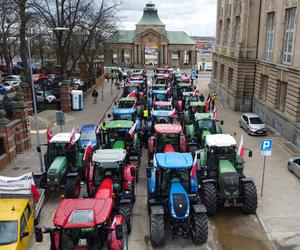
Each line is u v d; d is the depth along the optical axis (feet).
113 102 134.51
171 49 285.84
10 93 160.25
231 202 46.16
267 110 102.27
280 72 92.68
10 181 44.21
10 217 37.86
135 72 196.03
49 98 126.93
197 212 39.06
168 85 132.87
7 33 192.03
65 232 29.66
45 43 216.74
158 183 42.37
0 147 66.18
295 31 83.66
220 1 158.10
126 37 285.23
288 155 73.20
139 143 67.05
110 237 32.48
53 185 49.75
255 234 43.91
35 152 73.97
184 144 64.39
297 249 40.98
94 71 184.14
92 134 70.85
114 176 43.98
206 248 40.34
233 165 49.16
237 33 127.34
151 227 39.14
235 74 121.19
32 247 40.60
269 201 52.16
